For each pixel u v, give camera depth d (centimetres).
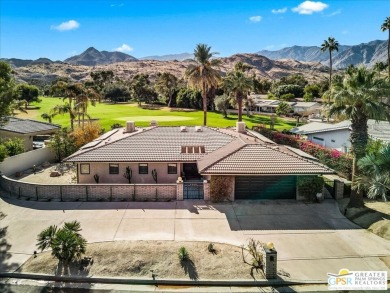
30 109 8888
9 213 2136
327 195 2453
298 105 10044
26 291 1377
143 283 1438
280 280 1432
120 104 11281
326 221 2022
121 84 13600
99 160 2600
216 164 2319
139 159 2620
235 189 2375
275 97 13275
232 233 1855
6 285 1414
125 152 2712
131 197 2355
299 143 3888
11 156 3222
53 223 1986
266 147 2495
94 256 1591
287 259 1593
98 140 3228
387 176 1769
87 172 2705
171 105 10519
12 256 1622
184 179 2712
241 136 3066
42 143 4741
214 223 1983
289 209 2206
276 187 2383
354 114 2048
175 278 1451
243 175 2261
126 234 1830
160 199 2353
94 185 2345
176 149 2786
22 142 3672
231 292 1376
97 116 7225
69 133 4038
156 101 11225
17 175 3117
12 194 2488
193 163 2834
